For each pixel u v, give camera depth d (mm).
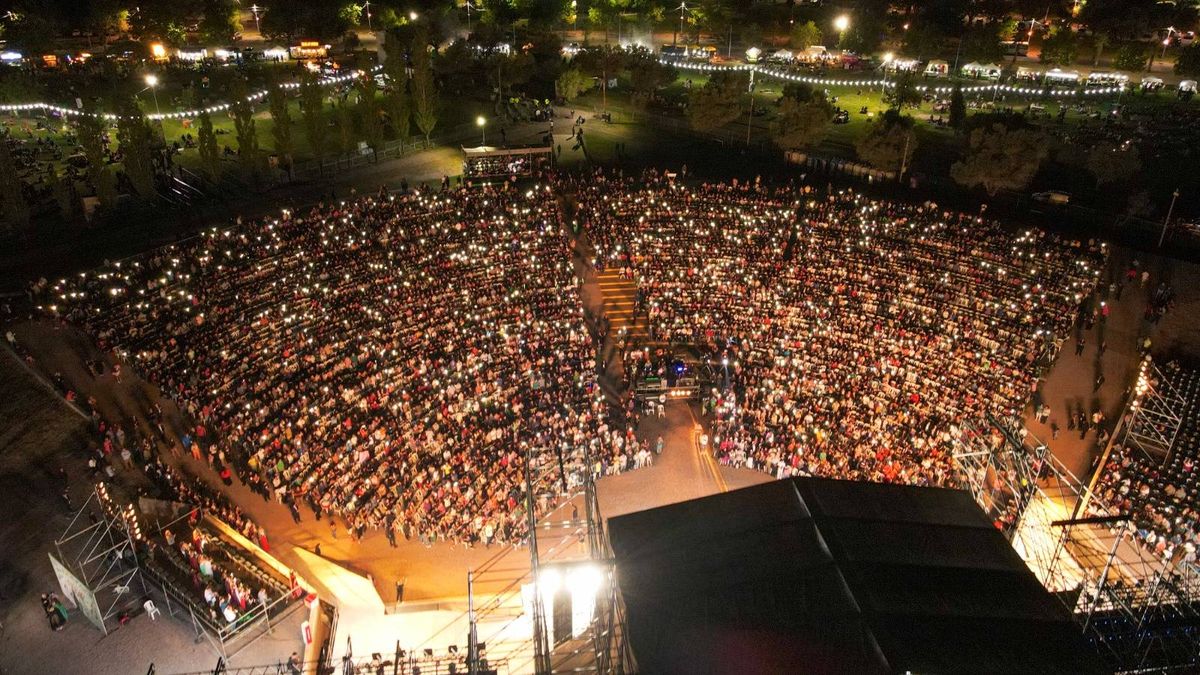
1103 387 50562
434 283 59000
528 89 109062
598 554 28234
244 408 46031
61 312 50531
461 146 85812
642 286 62281
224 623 33656
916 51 122438
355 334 53500
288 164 74750
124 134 65812
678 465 49438
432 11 127938
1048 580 33594
